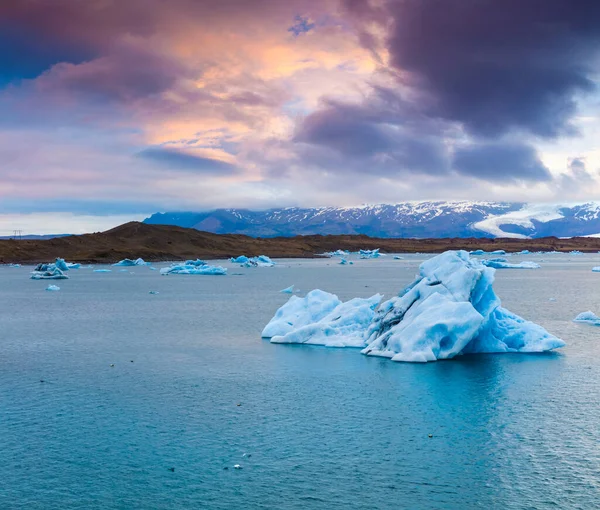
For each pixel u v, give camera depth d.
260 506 19.00
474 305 41.84
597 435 24.69
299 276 145.62
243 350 43.41
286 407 28.73
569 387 31.94
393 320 42.66
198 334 51.59
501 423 26.17
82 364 39.03
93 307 76.25
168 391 31.86
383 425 26.00
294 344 45.78
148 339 49.12
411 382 33.16
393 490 19.97
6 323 60.62
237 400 30.02
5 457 22.84
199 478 20.94
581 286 109.38
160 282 126.56
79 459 22.61
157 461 22.38
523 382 32.97
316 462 22.17
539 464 21.89
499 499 19.33
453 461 22.17
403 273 157.75
